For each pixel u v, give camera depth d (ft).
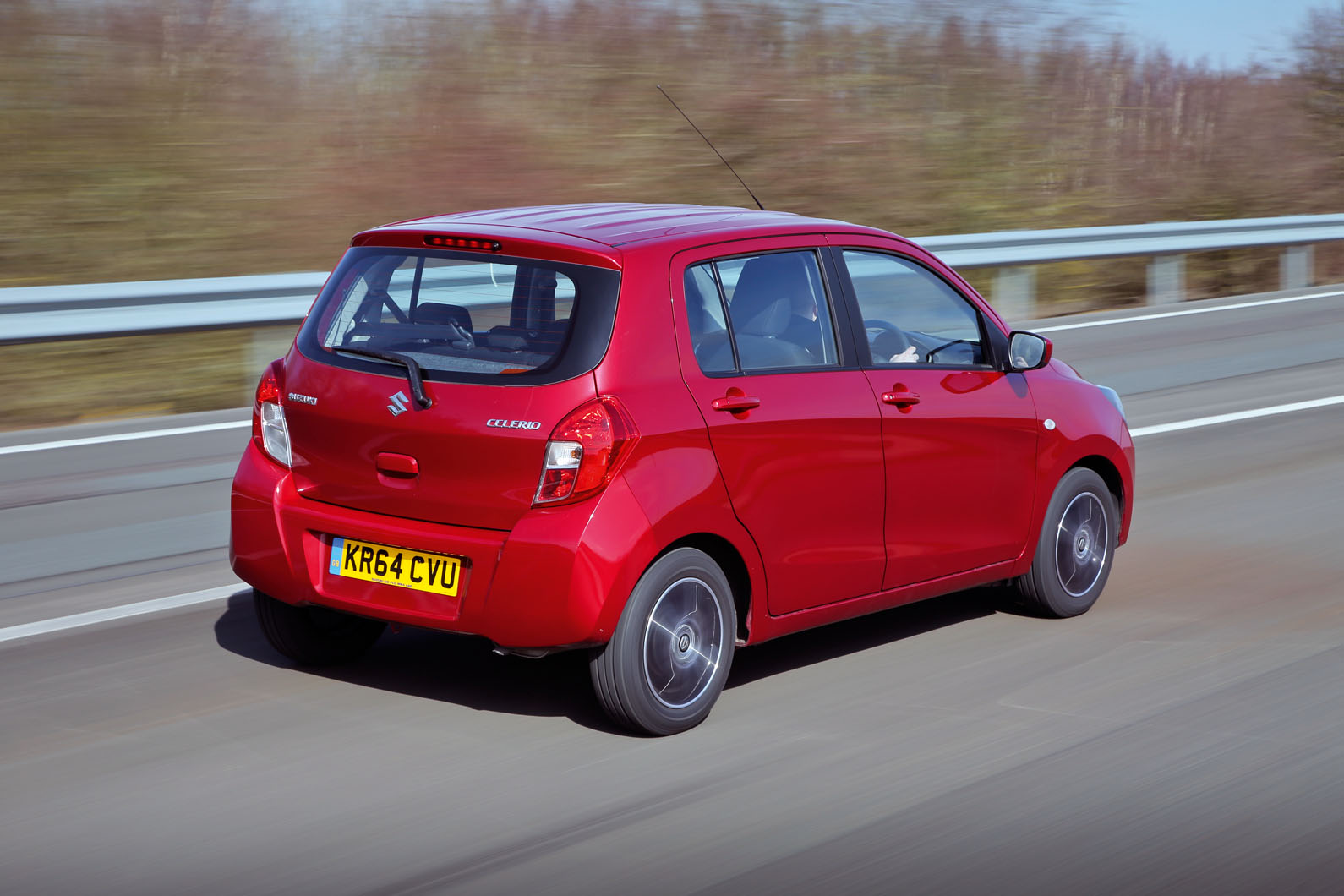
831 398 16.02
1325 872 11.85
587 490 14.01
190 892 11.56
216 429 30.53
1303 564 21.90
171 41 50.78
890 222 56.29
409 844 12.43
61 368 35.99
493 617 14.16
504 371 14.43
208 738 14.85
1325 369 39.58
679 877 11.79
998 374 18.26
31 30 48.32
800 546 15.81
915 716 15.60
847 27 61.36
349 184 48.73
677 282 15.01
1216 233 56.54
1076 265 57.47
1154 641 18.25
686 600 14.85
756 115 58.18
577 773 13.99
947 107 62.64
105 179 45.19
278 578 15.51
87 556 21.57
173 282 32.60
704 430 14.71
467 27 56.39
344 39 54.29
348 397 15.07
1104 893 11.51
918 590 17.44
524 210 17.06
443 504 14.53
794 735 15.01
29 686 16.31
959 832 12.65
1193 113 66.23
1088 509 19.35
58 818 12.94
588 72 57.11
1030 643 18.17
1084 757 14.39
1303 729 15.10
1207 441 30.94
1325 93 69.15
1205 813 13.01
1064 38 64.34
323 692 16.16
